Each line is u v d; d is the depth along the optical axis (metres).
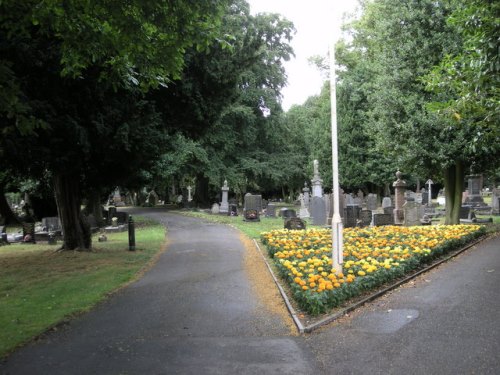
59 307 7.77
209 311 7.35
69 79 11.02
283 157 47.62
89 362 5.27
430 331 5.95
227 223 27.03
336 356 5.23
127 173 15.04
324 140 45.28
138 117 12.87
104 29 8.80
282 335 6.05
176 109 14.50
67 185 15.06
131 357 5.39
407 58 19.09
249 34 15.43
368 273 8.48
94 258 13.47
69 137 11.38
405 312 6.90
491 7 8.14
